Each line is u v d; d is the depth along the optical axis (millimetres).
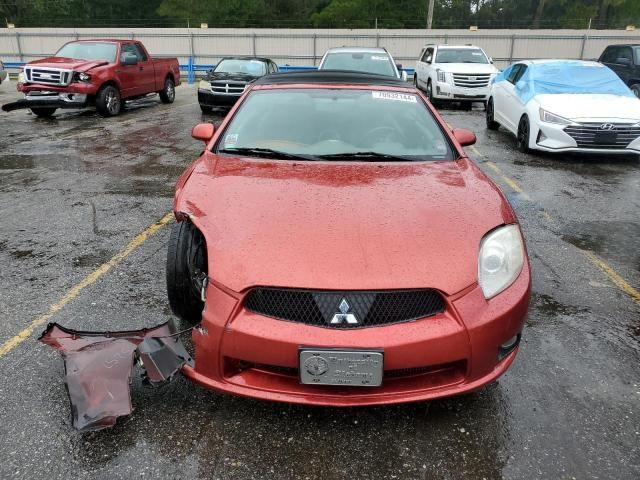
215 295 2406
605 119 8141
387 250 2457
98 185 6750
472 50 16422
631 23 48531
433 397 2373
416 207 2787
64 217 5480
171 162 8086
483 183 3221
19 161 8055
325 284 2311
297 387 2381
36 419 2529
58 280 4004
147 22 45469
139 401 2676
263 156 3504
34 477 2205
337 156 3494
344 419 2592
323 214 2686
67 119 12453
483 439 2473
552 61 10016
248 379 2412
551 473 2283
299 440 2451
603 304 3834
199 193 2949
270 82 4324
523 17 54562
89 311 3537
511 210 3006
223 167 3293
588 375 2975
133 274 4117
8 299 3697
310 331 2287
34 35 29609
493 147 9695
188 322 3281
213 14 48281
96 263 4324
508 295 2514
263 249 2461
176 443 2412
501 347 2520
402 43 29188
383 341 2266
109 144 9461
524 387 2854
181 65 27250
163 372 2473
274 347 2291
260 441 2439
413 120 3896
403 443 2443
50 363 2959
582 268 4465
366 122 3824
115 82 12875
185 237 3059
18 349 3084
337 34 29156
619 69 15156
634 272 4406
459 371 2426
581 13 50281
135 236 4953
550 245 4977
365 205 2779
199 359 2457
